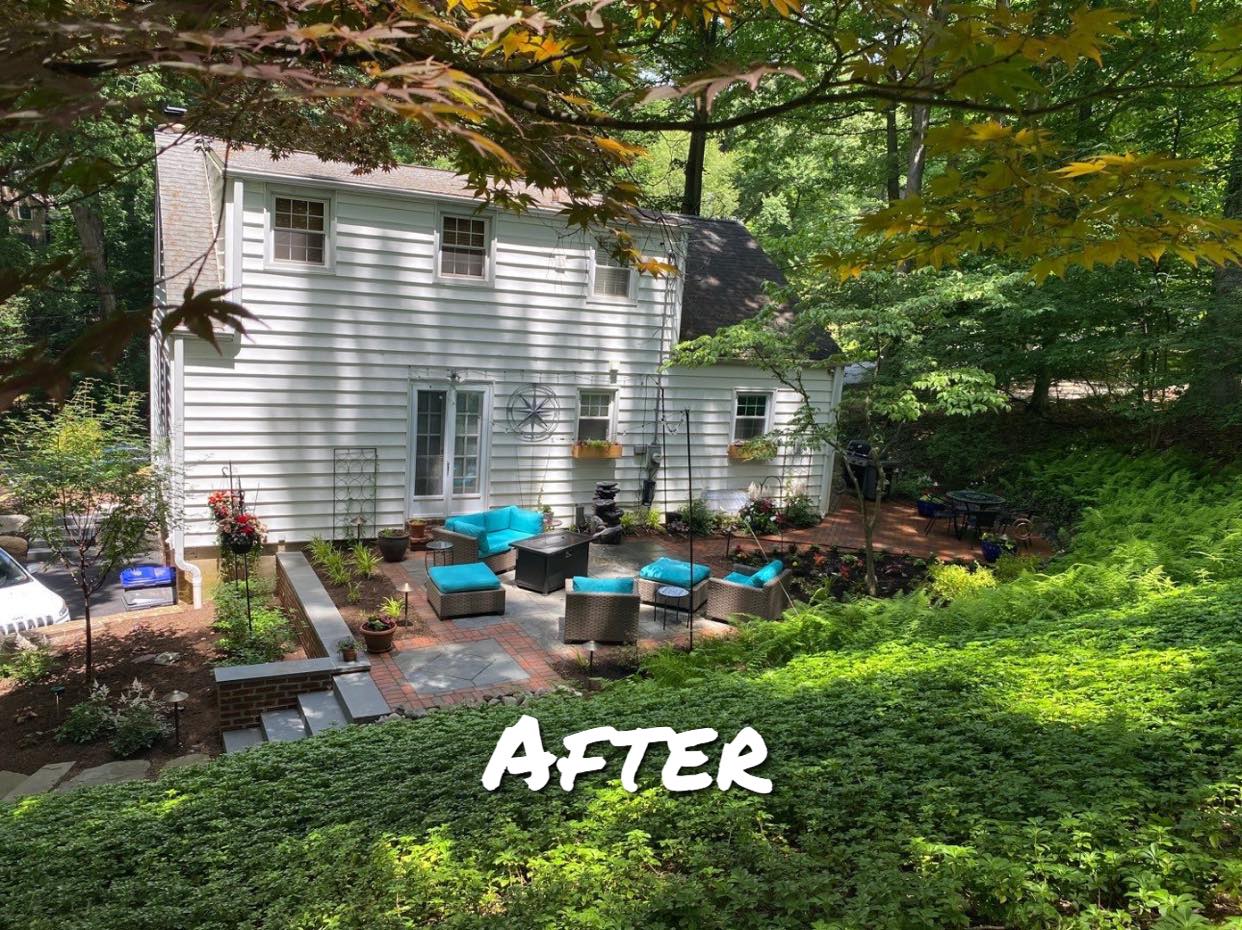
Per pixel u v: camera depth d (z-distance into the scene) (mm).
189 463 12047
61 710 8742
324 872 4152
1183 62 11172
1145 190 2357
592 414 15242
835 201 22969
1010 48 2041
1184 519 11664
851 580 12922
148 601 12039
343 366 12859
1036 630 7797
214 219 13281
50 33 1512
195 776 6121
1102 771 4027
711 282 17438
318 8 2088
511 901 3557
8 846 5078
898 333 11031
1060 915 3098
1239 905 3096
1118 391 19172
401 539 13008
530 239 13883
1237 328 13555
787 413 16953
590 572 13000
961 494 16031
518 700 7523
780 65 1958
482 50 2432
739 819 4008
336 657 9000
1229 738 4285
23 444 9516
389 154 4430
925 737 4891
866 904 3117
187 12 1481
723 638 9812
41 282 1586
